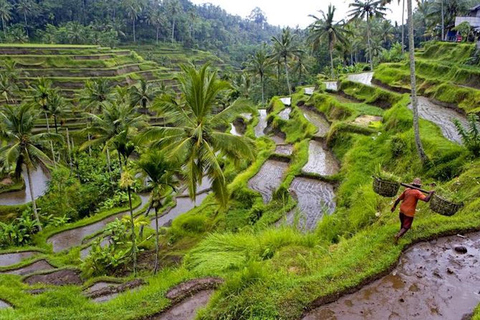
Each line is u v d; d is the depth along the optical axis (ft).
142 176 56.75
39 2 344.49
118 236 73.87
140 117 106.93
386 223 37.27
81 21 356.38
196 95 53.01
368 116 92.32
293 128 117.60
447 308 23.17
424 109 79.36
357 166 65.46
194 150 53.11
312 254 34.12
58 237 88.84
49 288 56.39
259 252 37.83
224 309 25.57
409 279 26.20
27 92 172.96
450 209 27.84
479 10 129.90
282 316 23.80
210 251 41.22
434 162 51.29
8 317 33.35
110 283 54.95
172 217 92.27
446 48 115.85
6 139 91.45
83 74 209.15
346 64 227.81
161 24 360.28
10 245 86.48
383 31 215.92
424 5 184.55
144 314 29.45
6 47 207.72
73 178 122.21
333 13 158.51
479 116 67.05
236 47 449.89
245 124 158.30
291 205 59.82
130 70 236.84
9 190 123.13
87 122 168.76
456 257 28.22
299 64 192.75
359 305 24.23
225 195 52.70
